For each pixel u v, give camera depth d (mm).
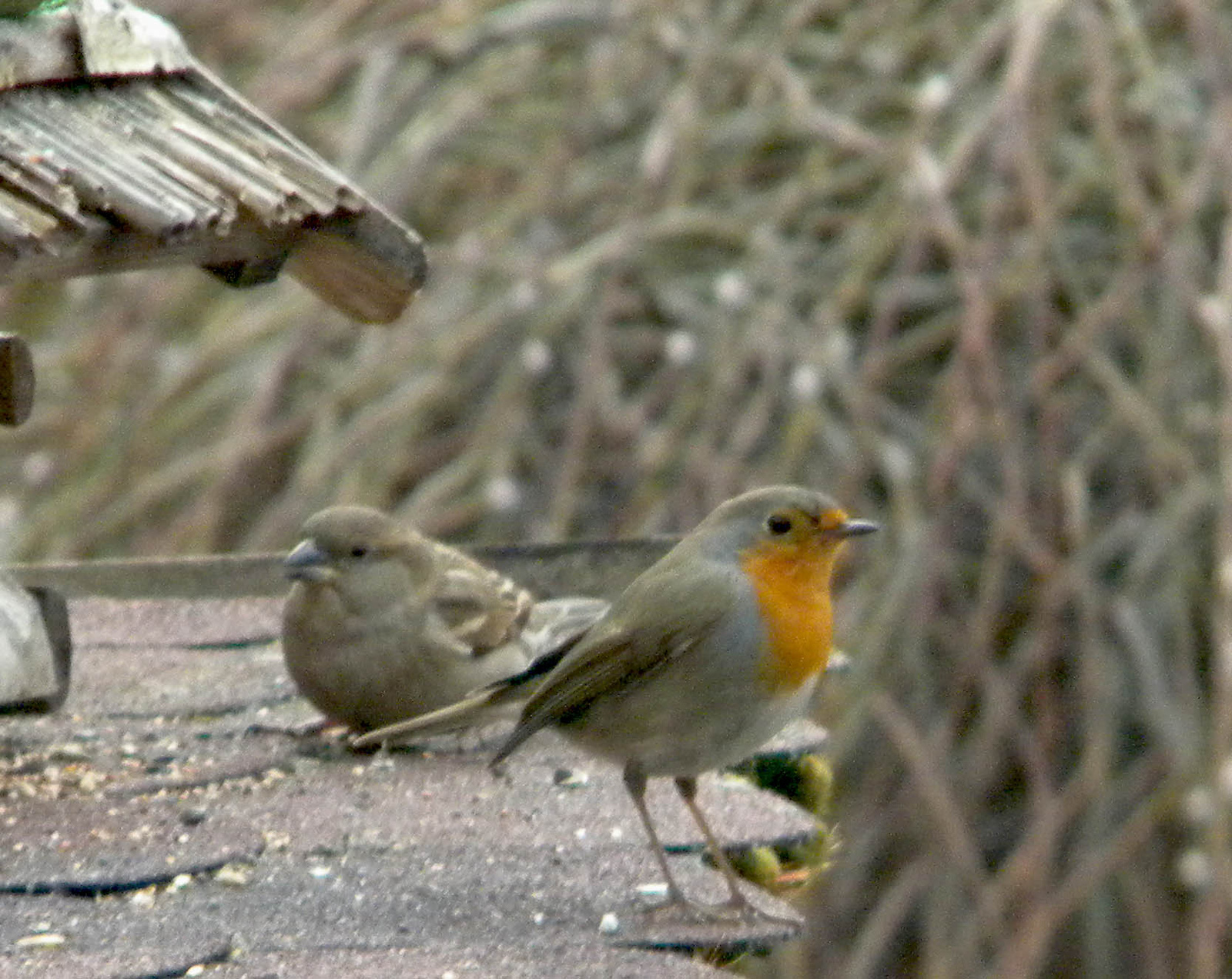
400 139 15344
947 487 13508
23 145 6426
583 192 14906
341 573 7910
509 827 6559
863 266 13445
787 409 14164
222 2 16516
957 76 13742
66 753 7305
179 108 7074
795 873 7199
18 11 6758
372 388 14492
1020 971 11938
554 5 15539
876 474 14945
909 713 14102
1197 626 14477
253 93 15461
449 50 15469
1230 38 14141
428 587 8078
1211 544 13961
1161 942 15109
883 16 15039
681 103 14312
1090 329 12898
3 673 6770
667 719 6285
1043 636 12688
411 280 7359
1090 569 13188
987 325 12805
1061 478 13906
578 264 14008
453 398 14641
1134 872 13883
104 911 5586
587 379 13656
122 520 13867
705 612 6219
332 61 15516
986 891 12297
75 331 15258
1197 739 12719
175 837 6262
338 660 7918
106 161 6547
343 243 7270
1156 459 12898
